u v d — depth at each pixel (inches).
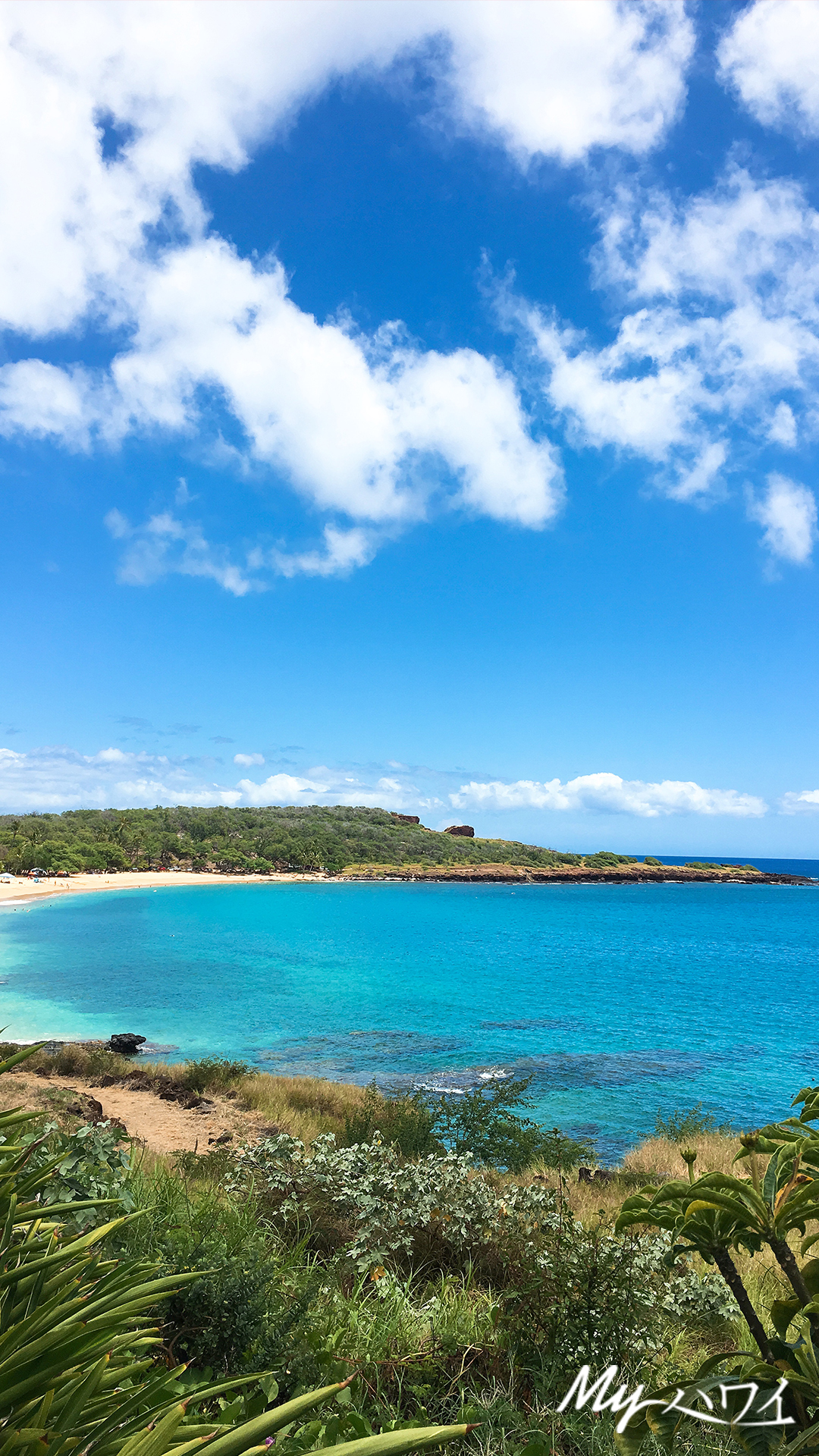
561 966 2298.2
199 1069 713.6
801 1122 54.4
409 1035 1222.9
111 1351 45.3
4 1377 39.4
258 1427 33.2
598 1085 934.4
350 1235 171.9
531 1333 125.2
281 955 2397.9
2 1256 48.2
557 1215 153.5
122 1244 116.7
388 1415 100.9
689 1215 51.1
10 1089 434.0
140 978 1819.6
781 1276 171.5
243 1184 189.3
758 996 1777.8
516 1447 95.3
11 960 2102.6
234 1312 108.3
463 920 4060.0
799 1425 46.8
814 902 6427.2
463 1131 417.7
